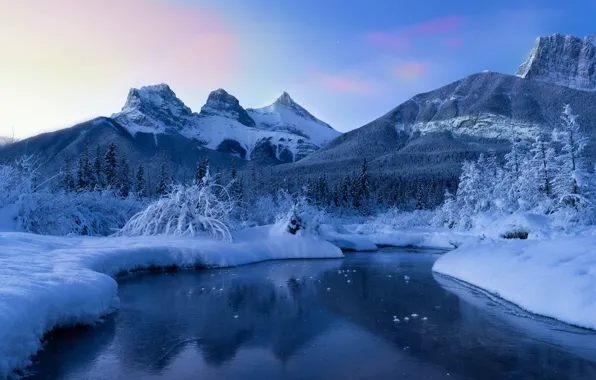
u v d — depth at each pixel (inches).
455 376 234.8
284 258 791.1
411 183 4315.9
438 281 546.3
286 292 467.8
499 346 285.0
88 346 278.5
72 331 302.8
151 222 792.3
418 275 598.2
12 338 223.1
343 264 727.7
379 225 1658.5
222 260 664.4
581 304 332.2
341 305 407.2
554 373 238.2
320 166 7603.4
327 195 3216.0
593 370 241.9
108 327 323.9
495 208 1571.1
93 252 506.3
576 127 1174.3
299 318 358.0
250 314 370.3
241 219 1175.6
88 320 317.4
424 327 331.6
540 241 531.8
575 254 414.3
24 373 231.6
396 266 702.5
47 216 808.3
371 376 234.5
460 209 1723.7
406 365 251.1
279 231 851.4
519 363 253.6
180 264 630.5
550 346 283.6
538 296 377.1
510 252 517.7
